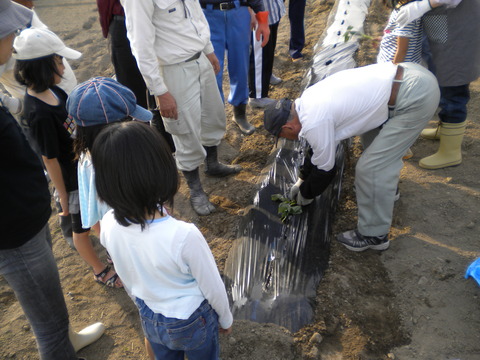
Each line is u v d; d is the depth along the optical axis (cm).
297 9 548
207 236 355
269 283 301
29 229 193
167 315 178
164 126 363
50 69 238
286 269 308
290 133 277
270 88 542
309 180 300
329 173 288
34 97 242
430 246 328
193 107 330
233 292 300
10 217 184
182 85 318
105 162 146
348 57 531
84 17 763
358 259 323
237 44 409
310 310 285
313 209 350
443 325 278
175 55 308
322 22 684
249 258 321
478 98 473
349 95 269
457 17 325
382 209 304
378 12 679
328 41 586
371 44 577
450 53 337
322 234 336
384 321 283
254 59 471
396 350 268
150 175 146
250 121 489
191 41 311
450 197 366
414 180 388
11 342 288
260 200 368
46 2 826
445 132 380
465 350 263
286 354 262
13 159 181
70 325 268
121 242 166
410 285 303
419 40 351
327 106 264
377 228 313
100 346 283
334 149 275
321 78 505
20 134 185
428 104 276
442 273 307
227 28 397
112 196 149
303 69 568
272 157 420
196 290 180
